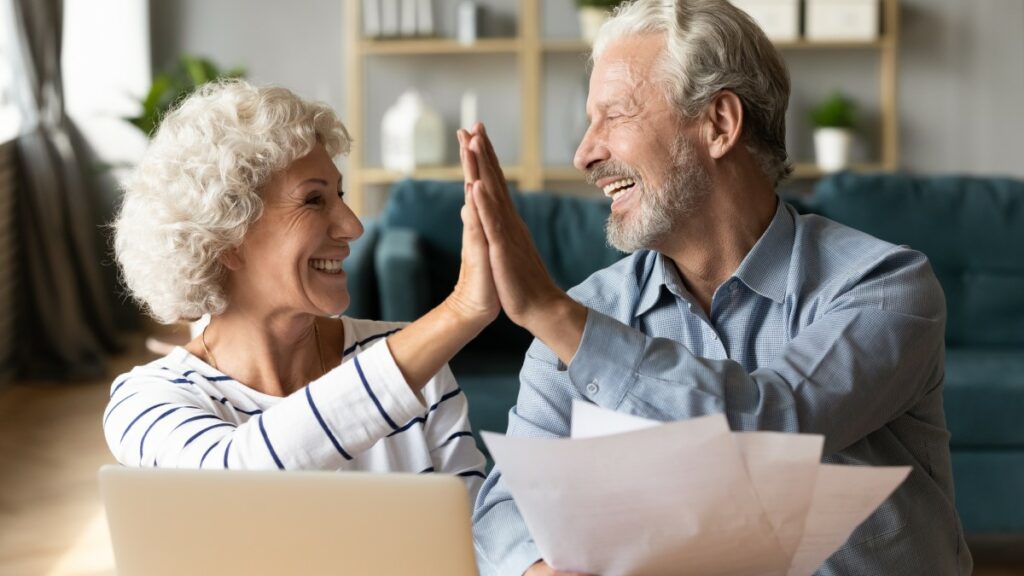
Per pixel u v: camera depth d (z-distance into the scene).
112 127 6.53
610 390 1.36
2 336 5.52
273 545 1.21
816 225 1.66
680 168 1.57
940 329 1.55
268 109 1.59
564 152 6.64
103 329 6.12
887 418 1.50
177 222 1.58
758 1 6.28
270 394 1.68
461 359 3.80
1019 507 3.50
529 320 1.35
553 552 1.21
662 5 1.58
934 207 4.14
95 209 6.56
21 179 5.79
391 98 6.62
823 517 1.16
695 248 1.62
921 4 6.56
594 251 3.97
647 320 1.69
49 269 5.79
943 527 1.60
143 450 1.56
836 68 6.58
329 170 1.64
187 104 1.64
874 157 6.63
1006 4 6.55
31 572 3.41
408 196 4.09
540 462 1.13
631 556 1.19
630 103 1.57
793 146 6.64
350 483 1.19
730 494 1.13
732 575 1.21
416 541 1.19
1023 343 4.08
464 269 1.37
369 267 3.75
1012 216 4.12
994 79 6.59
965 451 3.51
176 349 1.71
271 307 1.65
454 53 6.59
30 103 5.81
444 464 1.74
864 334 1.47
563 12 6.59
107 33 6.49
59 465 4.43
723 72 1.56
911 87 6.61
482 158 1.34
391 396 1.41
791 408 1.38
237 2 6.59
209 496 1.21
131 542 1.23
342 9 6.60
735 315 1.64
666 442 1.10
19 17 5.70
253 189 1.59
